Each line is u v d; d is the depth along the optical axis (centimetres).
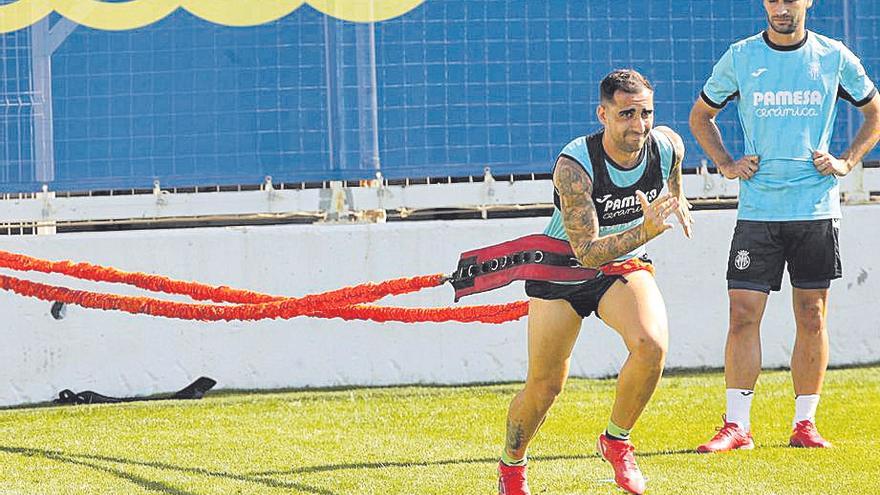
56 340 2489
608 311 1408
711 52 2544
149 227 2664
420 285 1850
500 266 1468
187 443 1967
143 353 2497
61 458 1858
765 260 1873
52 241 2503
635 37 2533
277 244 2516
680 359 2566
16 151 2520
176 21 2516
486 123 2512
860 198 2602
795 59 1872
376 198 2542
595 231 1359
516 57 2512
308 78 2511
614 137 1361
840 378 2438
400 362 2522
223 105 2512
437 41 2508
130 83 2517
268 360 2508
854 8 2566
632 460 1452
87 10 2520
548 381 1447
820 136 1884
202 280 2511
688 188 2559
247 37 2508
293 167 2511
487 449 1883
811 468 1702
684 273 2564
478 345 2525
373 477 1684
